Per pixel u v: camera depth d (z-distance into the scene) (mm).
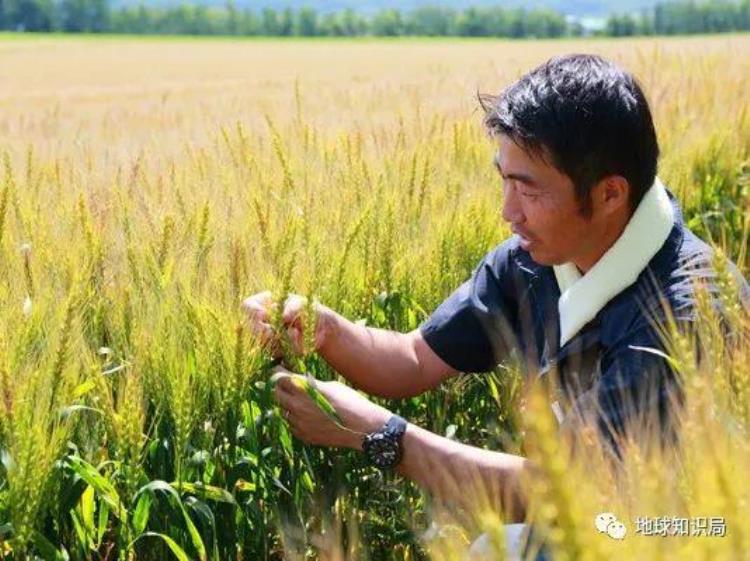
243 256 3027
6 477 2338
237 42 82000
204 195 3869
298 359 2977
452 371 3281
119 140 8844
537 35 137250
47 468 2281
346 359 3219
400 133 4867
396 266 3643
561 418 2484
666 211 2623
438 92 12492
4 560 2279
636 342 2518
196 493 2639
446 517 2221
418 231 3832
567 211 2527
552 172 2492
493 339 3057
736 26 130625
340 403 2824
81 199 3293
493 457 2656
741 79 9922
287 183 3867
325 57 47875
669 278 2572
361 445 2799
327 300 3332
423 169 4453
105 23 135750
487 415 3635
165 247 3074
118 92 26016
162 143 7422
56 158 4949
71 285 2900
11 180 3549
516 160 2529
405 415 3520
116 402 2807
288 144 5340
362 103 11000
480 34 136000
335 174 4305
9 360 2422
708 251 2625
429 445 2711
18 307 2742
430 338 3229
